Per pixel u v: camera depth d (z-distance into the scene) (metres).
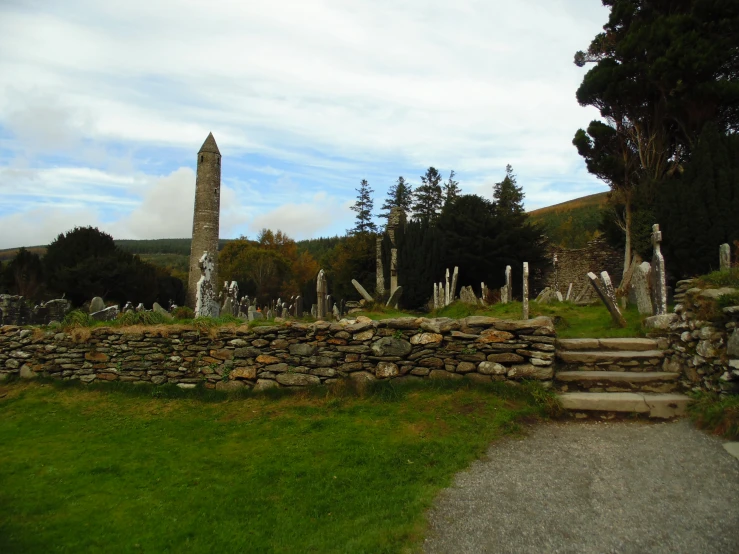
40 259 40.72
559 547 3.31
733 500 3.70
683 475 4.14
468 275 33.22
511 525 3.61
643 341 6.98
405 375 6.84
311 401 6.80
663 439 4.91
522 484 4.21
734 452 4.38
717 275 6.48
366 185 66.44
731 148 18.53
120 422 6.81
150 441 6.02
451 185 67.31
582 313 11.46
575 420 5.63
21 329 9.26
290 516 4.05
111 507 4.42
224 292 19.89
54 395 8.11
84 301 36.03
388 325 7.04
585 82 24.50
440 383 6.54
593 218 67.56
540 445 5.00
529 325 6.38
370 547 3.45
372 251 43.66
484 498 4.02
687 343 6.05
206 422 6.56
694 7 21.64
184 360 7.89
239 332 7.65
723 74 22.05
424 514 3.83
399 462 4.84
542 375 6.19
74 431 6.58
